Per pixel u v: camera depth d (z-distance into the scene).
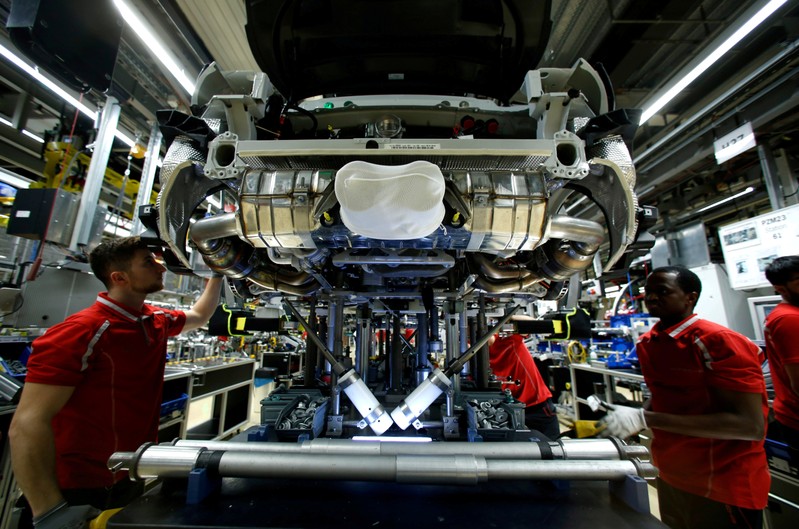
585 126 1.01
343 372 1.35
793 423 1.83
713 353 1.38
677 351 1.52
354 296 1.72
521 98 1.66
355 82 1.54
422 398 1.27
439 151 0.90
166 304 4.23
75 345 1.15
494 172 0.96
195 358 3.99
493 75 1.52
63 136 2.90
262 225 0.97
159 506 0.79
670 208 4.69
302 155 0.92
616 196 0.99
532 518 0.76
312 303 2.03
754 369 1.30
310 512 0.78
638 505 0.78
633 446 0.92
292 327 3.11
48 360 1.08
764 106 2.82
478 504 0.83
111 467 0.85
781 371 1.86
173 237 0.99
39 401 1.03
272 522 0.73
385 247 1.04
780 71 2.56
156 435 1.48
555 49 2.91
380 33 1.39
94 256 1.38
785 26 2.38
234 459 0.83
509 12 1.32
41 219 2.28
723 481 1.43
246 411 4.27
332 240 1.00
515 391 2.90
